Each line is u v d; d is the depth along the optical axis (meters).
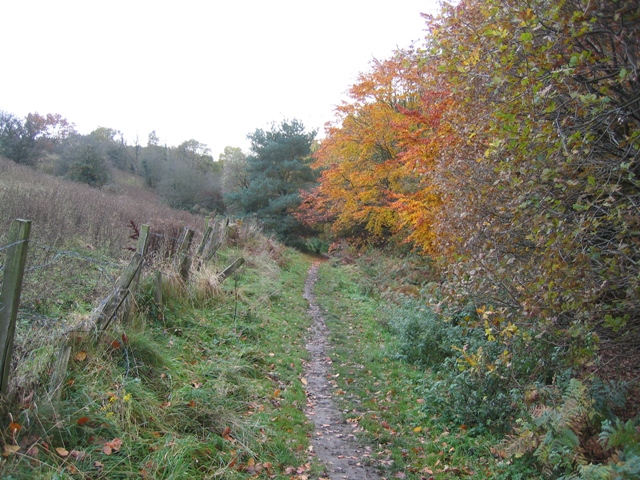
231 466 4.16
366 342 10.01
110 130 60.06
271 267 15.86
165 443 4.04
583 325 4.04
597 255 3.83
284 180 34.50
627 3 3.85
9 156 34.22
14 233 3.56
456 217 6.56
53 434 3.62
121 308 5.86
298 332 9.91
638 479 3.26
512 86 4.68
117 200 18.77
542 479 4.30
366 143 18.14
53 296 6.25
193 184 40.38
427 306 9.41
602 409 4.57
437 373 7.53
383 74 17.06
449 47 5.86
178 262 8.31
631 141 3.72
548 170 3.92
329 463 4.81
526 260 5.05
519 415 5.36
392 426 5.91
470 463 4.96
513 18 4.42
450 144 7.62
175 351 6.15
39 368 4.03
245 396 5.70
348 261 24.23
